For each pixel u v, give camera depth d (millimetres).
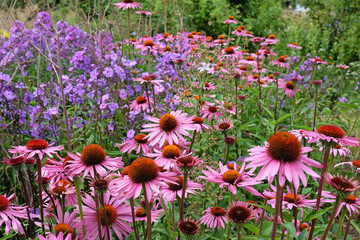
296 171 1585
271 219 2555
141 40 6312
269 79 5441
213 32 11062
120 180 1877
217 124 3004
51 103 4086
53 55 5062
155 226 2459
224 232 2469
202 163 2660
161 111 4105
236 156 3773
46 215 2338
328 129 1855
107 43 5500
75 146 3895
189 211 2615
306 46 10867
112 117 4148
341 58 10719
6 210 2084
